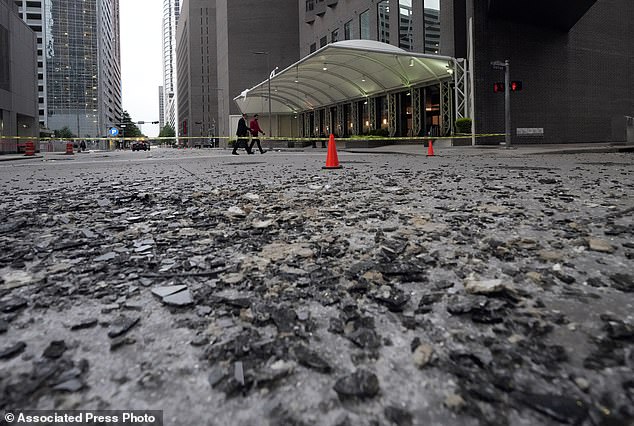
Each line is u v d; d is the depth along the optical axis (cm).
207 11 13412
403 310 176
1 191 645
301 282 209
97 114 12581
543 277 209
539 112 2770
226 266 243
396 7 3550
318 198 507
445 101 3019
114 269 241
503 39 2664
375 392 119
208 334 158
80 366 134
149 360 139
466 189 565
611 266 226
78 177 902
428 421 108
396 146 3077
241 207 449
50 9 11956
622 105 3130
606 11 3005
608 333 150
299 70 3459
